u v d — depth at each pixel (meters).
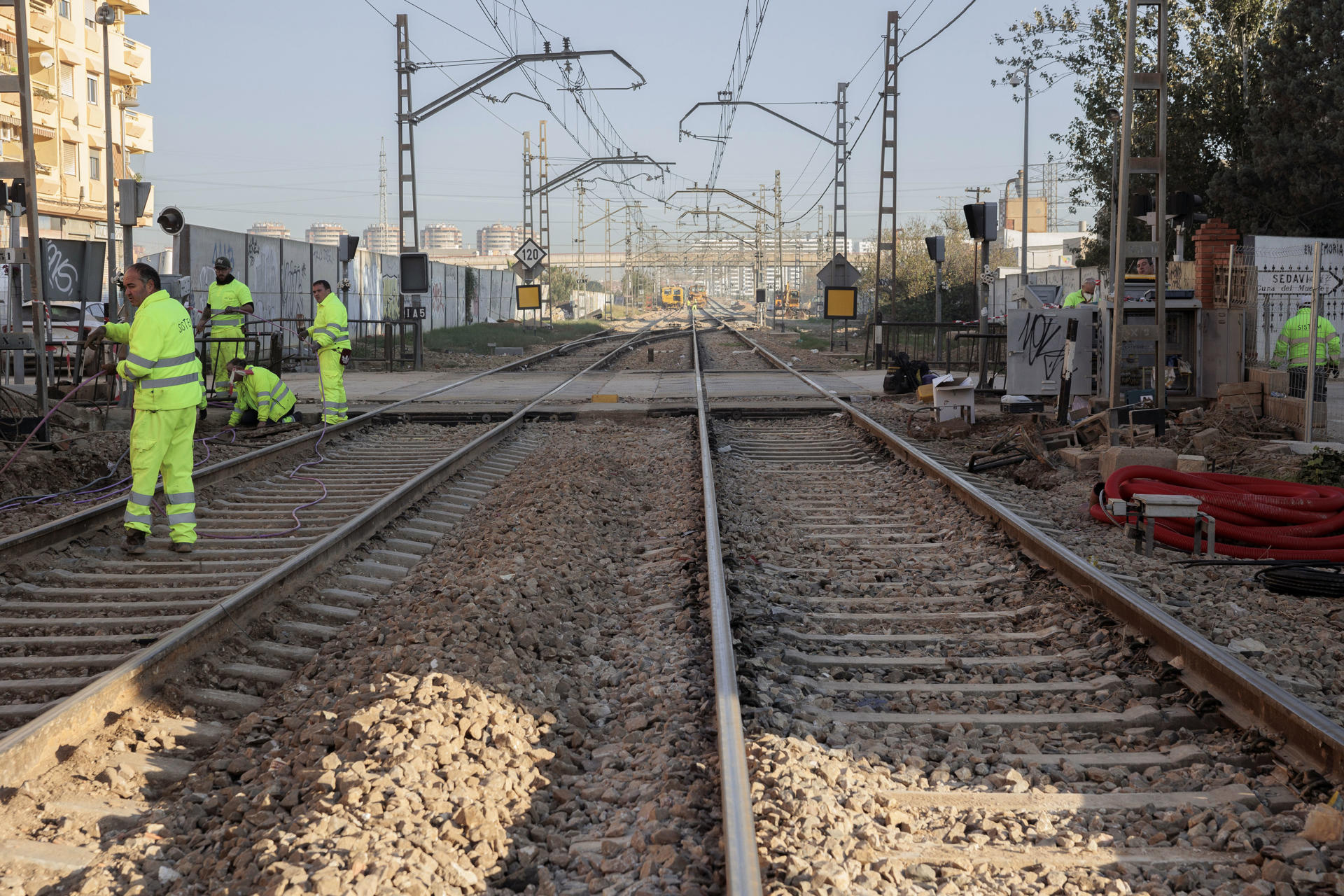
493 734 4.83
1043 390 16.62
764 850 3.76
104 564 8.12
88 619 6.79
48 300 15.56
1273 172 30.41
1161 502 8.11
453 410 17.78
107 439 13.12
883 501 10.59
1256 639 6.22
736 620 6.46
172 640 5.81
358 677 5.70
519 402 19.42
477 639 6.04
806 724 5.04
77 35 50.88
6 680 5.79
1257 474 11.16
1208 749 4.80
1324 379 13.35
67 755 4.83
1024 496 10.70
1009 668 5.95
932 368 25.81
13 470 10.85
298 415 16.39
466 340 42.59
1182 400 15.48
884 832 4.04
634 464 13.33
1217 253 17.39
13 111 45.38
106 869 3.87
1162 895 3.64
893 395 20.75
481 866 3.85
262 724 5.29
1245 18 34.03
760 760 4.50
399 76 30.88
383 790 4.16
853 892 3.56
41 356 12.23
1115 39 36.12
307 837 3.79
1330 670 5.83
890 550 8.59
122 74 55.62
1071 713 5.29
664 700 5.40
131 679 5.40
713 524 8.42
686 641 6.26
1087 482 11.36
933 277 55.81
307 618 7.11
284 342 34.34
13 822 4.22
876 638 6.43
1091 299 19.19
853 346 42.84
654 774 4.55
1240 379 15.60
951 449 14.11
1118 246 12.31
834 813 4.08
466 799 4.21
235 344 15.85
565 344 44.03
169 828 4.26
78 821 4.29
